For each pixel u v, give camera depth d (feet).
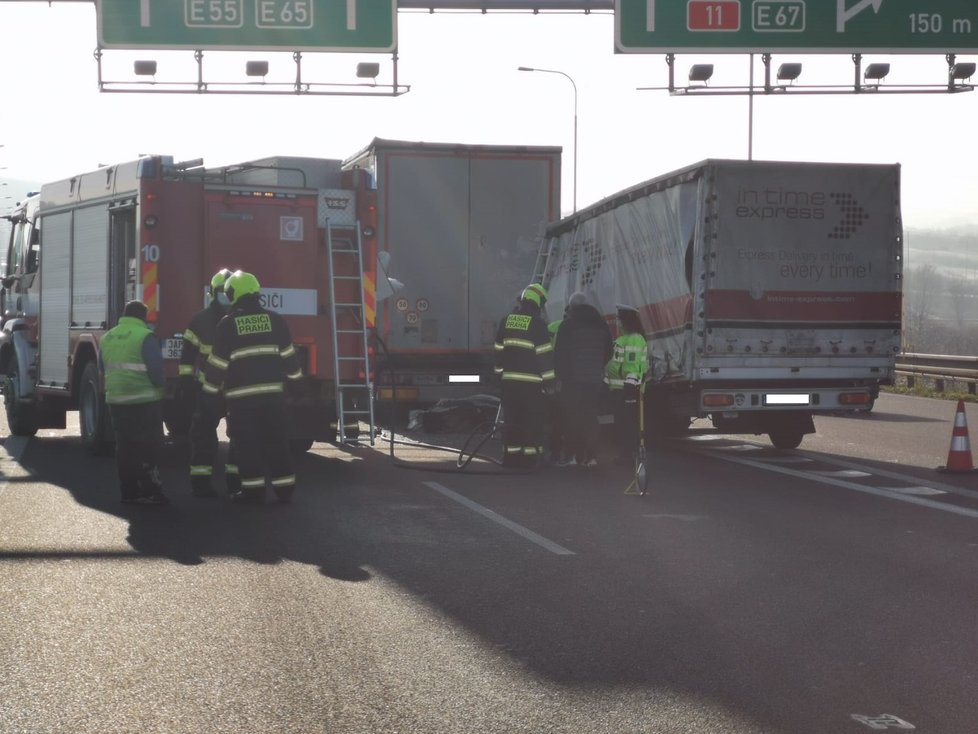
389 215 64.80
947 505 39.27
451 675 19.65
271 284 49.29
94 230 52.19
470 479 45.01
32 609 23.84
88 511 36.27
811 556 30.17
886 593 25.95
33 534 32.22
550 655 20.85
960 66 66.69
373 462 50.70
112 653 20.77
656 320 54.49
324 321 50.03
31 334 59.16
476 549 30.63
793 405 52.60
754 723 17.38
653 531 33.65
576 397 47.73
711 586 26.53
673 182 53.11
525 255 66.28
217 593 25.34
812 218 52.24
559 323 50.21
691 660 20.61
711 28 65.67
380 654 20.85
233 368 37.76
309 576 27.12
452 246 65.51
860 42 65.82
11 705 18.01
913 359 106.63
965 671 20.12
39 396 59.31
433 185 65.21
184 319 48.01
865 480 45.73
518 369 47.73
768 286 51.85
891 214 52.80
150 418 37.35
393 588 25.98
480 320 65.92
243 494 37.78
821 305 52.31
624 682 19.31
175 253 47.88
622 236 58.13
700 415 53.42
